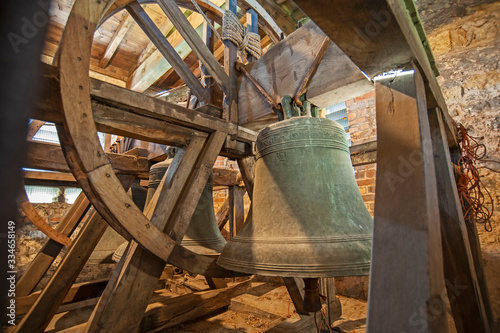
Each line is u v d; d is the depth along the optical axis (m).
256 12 1.67
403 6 0.56
